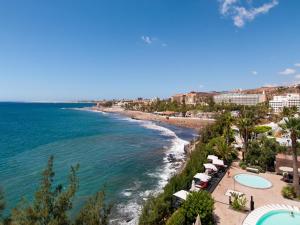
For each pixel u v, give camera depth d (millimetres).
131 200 30203
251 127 46000
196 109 187875
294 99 166875
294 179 27406
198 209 20594
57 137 82125
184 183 27828
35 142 71812
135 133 94938
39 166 45469
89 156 54562
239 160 42781
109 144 69750
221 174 35219
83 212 12578
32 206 10898
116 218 25375
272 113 136125
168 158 52812
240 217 22828
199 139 63844
